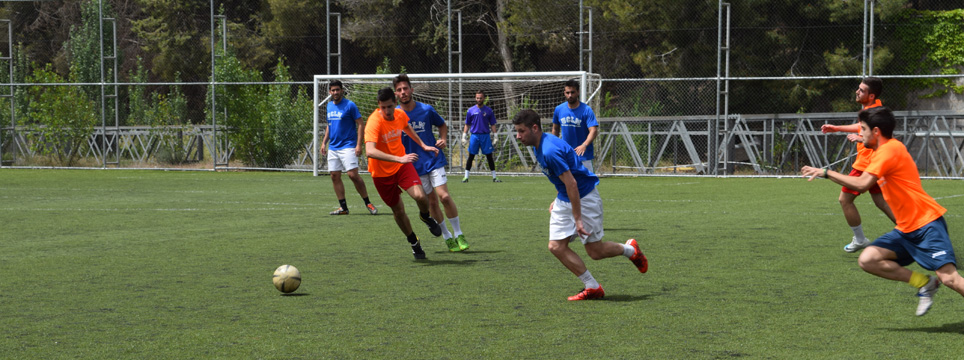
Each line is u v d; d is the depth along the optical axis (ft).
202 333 19.31
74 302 23.00
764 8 101.86
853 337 18.43
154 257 31.27
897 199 19.17
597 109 86.89
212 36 87.51
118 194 61.05
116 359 17.13
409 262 29.94
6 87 101.40
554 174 22.26
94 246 34.37
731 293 23.54
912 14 98.48
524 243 34.78
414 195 30.35
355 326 19.93
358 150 45.98
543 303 22.48
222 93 90.12
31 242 35.70
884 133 19.42
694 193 60.03
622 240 34.78
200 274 27.55
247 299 23.27
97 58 114.21
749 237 35.40
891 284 24.59
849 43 101.40
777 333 18.86
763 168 85.15
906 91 99.76
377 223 42.65
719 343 18.02
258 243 35.14
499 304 22.38
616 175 81.61
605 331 19.22
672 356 17.03
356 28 142.61
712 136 86.48
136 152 98.53
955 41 96.63
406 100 34.63
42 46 158.51
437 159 32.73
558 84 101.60
